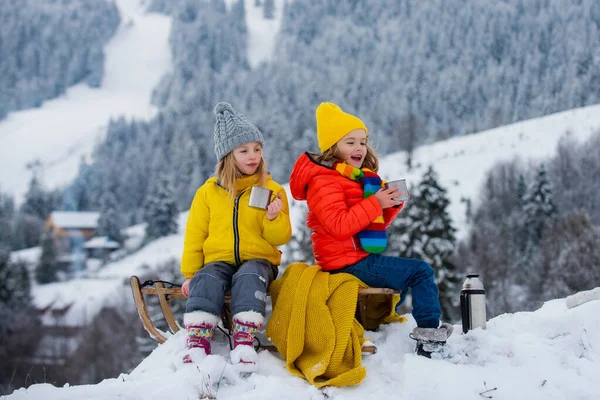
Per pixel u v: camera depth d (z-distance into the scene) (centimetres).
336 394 318
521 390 317
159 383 317
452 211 5984
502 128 9388
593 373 334
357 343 345
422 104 14250
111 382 331
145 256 7975
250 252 388
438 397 316
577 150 6625
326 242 399
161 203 8769
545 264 3578
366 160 442
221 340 383
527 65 15875
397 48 17850
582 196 5781
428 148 9025
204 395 308
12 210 12350
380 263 385
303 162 414
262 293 359
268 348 378
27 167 17312
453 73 15600
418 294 374
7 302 5047
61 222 11456
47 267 7400
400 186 383
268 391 313
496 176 6425
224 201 396
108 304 5506
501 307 3150
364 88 14438
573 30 16975
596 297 423
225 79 16238
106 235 9706
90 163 15075
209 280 363
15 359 4391
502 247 4394
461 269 3878
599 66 12812
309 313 356
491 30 17575
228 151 394
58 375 4091
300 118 12012
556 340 376
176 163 12319
